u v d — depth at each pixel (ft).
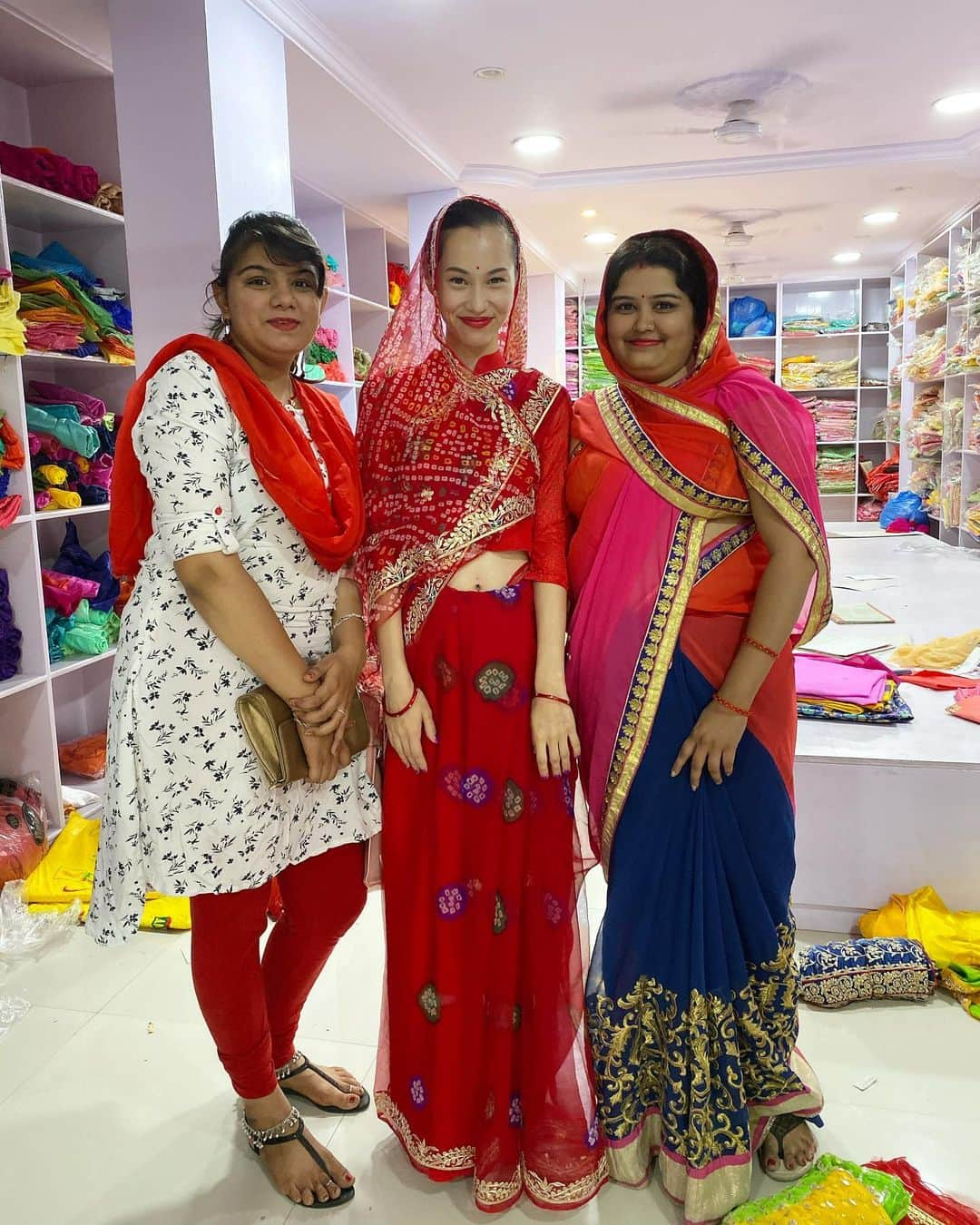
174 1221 4.61
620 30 9.74
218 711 4.25
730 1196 4.43
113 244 10.04
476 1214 4.61
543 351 23.15
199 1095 5.55
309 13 9.22
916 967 6.07
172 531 3.95
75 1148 5.14
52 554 10.56
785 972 4.60
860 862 6.79
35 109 10.05
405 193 14.97
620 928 4.55
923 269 20.48
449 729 4.45
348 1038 6.00
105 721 10.92
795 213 17.72
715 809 4.46
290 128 11.83
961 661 8.61
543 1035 4.54
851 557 15.19
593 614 4.52
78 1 8.19
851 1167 4.49
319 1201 4.68
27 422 9.12
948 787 6.55
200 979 4.58
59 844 8.53
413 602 4.48
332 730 4.41
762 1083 4.70
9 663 8.73
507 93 11.49
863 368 27.73
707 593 4.42
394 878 4.68
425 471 4.40
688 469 4.34
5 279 8.13
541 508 4.54
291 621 4.45
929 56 10.61
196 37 7.86
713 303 4.40
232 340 4.37
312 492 4.22
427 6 9.14
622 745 4.47
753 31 9.85
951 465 19.60
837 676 7.73
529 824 4.52
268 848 4.41
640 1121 4.74
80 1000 6.56
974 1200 4.52
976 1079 5.39
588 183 15.11
